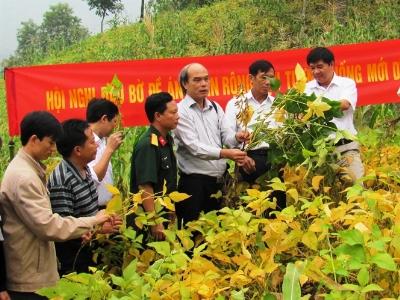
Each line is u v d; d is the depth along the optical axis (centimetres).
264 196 282
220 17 1298
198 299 233
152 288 233
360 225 224
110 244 324
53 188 325
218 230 291
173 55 1104
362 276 206
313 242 242
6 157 807
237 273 235
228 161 420
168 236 291
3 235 288
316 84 458
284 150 362
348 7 1100
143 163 367
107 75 590
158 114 376
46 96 584
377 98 618
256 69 430
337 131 346
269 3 1241
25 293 289
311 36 1096
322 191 348
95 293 233
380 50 617
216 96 600
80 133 330
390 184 330
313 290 256
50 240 287
